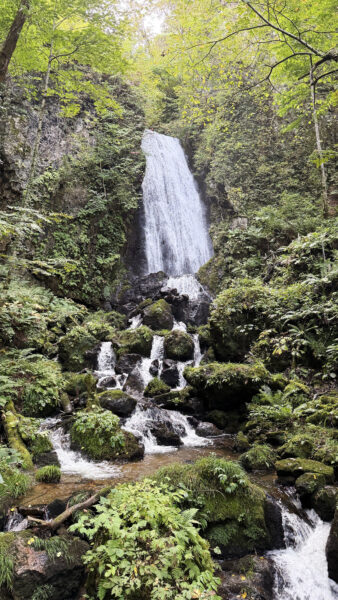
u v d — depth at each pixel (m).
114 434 6.50
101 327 12.09
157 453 6.67
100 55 9.23
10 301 9.12
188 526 3.19
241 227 16.59
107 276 15.34
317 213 14.94
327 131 16.94
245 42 8.56
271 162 18.05
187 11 7.50
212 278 16.14
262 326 9.52
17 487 4.60
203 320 13.69
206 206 20.45
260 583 3.50
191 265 18.80
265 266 13.76
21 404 7.47
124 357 10.49
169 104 22.38
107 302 14.98
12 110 12.89
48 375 8.38
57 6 8.34
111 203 15.80
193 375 8.59
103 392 8.19
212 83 14.77
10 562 3.08
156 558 2.86
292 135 17.88
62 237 13.70
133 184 16.92
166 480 4.29
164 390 9.41
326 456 5.32
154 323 12.69
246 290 10.02
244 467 5.72
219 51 7.70
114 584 2.77
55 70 9.71
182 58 7.95
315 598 3.61
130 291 15.70
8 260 8.95
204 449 6.92
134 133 17.53
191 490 4.14
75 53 9.23
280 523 4.20
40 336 10.40
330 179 15.84
